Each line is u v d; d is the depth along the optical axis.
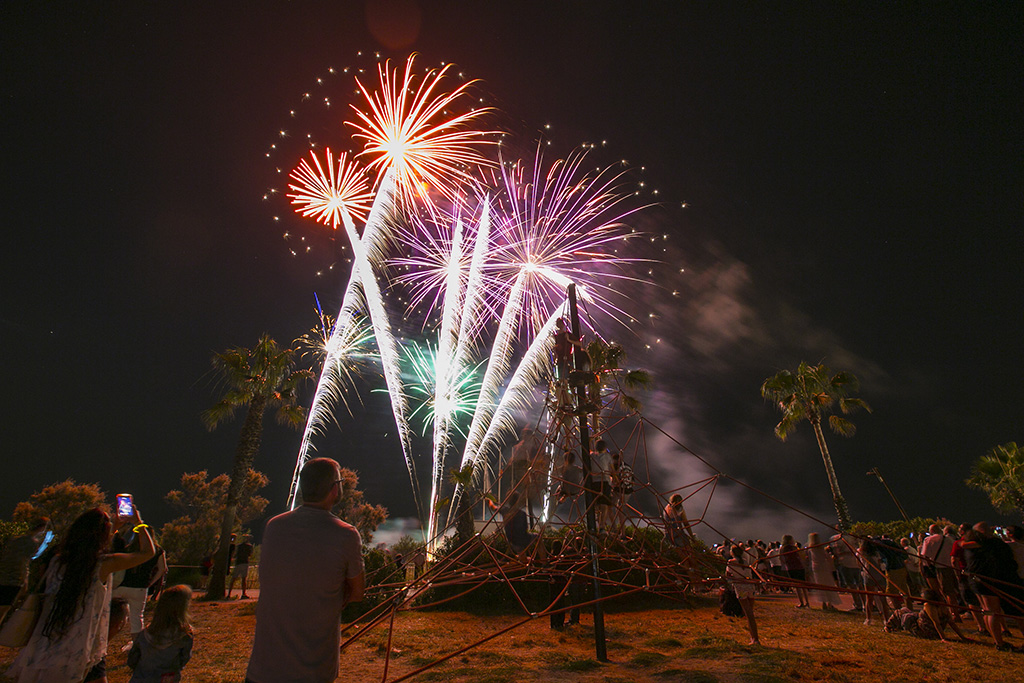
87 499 28.05
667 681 5.45
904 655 6.57
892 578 9.07
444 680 5.69
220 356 16.80
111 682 5.85
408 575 11.16
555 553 7.85
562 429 7.10
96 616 3.66
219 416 16.70
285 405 17.86
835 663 6.16
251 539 33.75
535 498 7.02
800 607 11.67
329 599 2.76
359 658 6.82
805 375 24.81
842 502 22.84
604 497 6.27
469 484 15.70
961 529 7.85
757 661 6.02
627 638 8.03
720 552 11.34
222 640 8.23
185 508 33.19
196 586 19.64
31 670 3.33
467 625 9.30
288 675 2.58
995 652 6.71
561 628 8.59
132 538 6.85
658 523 6.10
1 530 13.02
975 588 7.23
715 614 10.61
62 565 3.58
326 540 2.83
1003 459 22.00
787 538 12.22
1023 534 7.73
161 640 3.97
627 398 7.15
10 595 5.97
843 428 24.50
